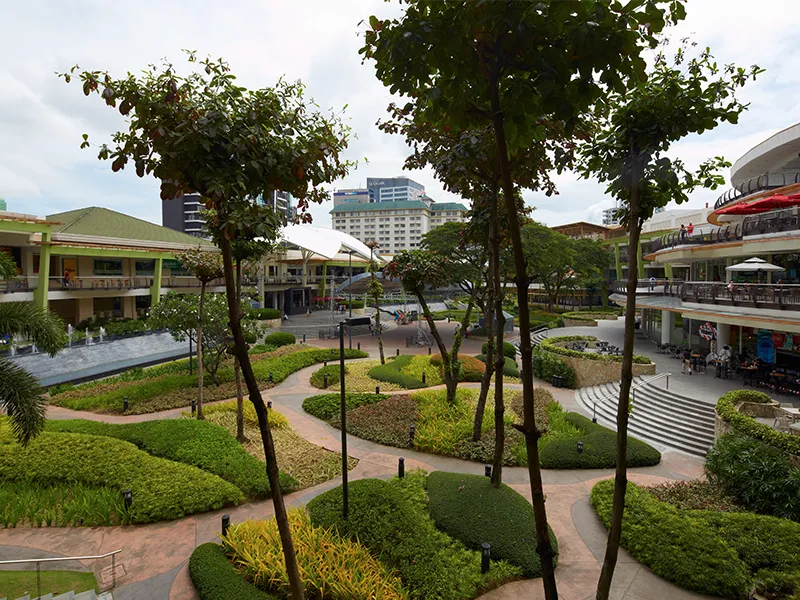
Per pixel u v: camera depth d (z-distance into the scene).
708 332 24.53
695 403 17.36
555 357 25.72
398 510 10.42
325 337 40.31
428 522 10.74
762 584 8.51
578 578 9.08
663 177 5.11
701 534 9.62
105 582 8.90
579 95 4.01
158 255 36.94
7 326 9.41
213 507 11.60
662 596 8.52
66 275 32.44
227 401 21.05
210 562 9.06
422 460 14.86
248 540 9.46
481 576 8.91
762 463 11.22
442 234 35.91
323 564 8.66
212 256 17.42
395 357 30.48
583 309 61.03
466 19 3.75
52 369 24.36
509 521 10.32
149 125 4.87
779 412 14.60
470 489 11.53
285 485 12.66
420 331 41.50
